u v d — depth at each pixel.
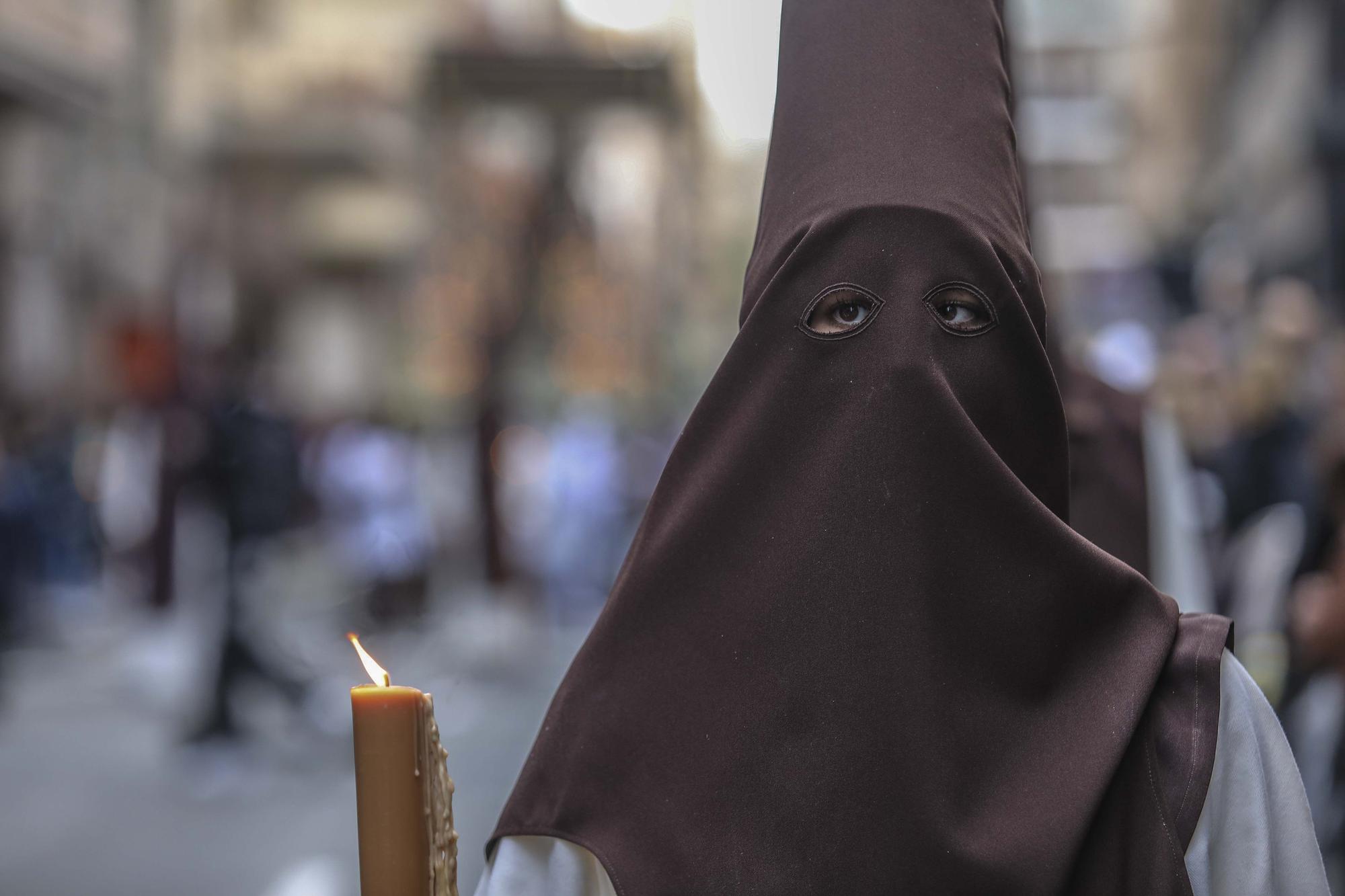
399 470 17.06
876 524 2.05
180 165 35.81
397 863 1.76
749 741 2.03
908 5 2.24
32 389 28.70
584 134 21.22
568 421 21.12
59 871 8.26
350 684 13.11
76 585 22.19
